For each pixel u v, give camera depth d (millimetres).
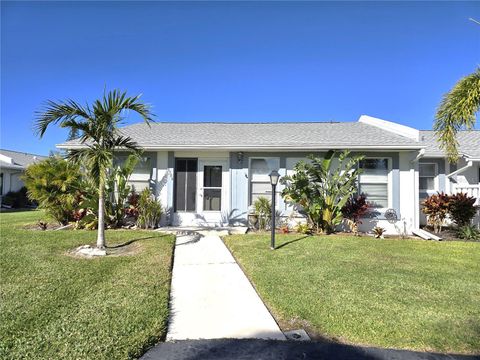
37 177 11250
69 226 10953
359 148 10828
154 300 4289
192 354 3045
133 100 7441
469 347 3205
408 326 3627
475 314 3957
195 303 4383
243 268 6152
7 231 9602
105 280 5117
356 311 4027
